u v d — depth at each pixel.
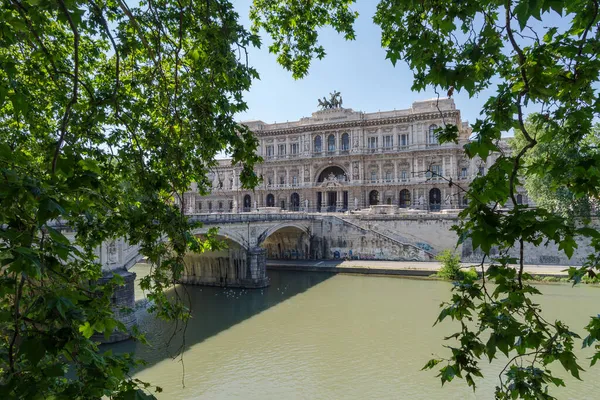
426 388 25.27
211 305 46.84
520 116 5.36
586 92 6.22
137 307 43.25
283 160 116.12
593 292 47.50
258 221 60.09
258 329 37.00
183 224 9.82
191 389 25.30
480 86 6.97
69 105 6.55
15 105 6.20
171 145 10.52
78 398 5.57
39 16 7.53
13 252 4.44
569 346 5.65
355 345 32.44
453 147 97.56
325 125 111.38
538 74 5.39
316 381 26.34
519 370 5.92
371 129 108.81
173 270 9.70
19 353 4.80
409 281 57.84
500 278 5.84
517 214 4.86
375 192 109.69
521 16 4.54
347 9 17.02
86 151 10.85
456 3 6.20
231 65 10.09
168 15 11.35
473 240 5.00
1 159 5.24
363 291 51.97
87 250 9.80
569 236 4.75
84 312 5.81
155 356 30.36
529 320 5.85
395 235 79.38
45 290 5.22
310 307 44.53
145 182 10.07
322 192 111.69
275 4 17.00
